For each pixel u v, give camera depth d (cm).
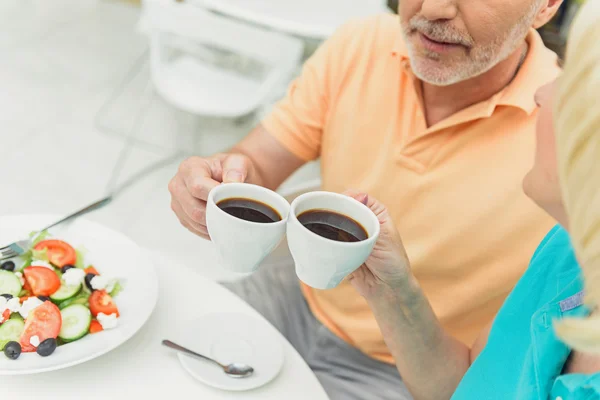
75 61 332
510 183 108
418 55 105
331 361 125
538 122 64
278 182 133
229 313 98
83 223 104
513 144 108
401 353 100
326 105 127
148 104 307
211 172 95
